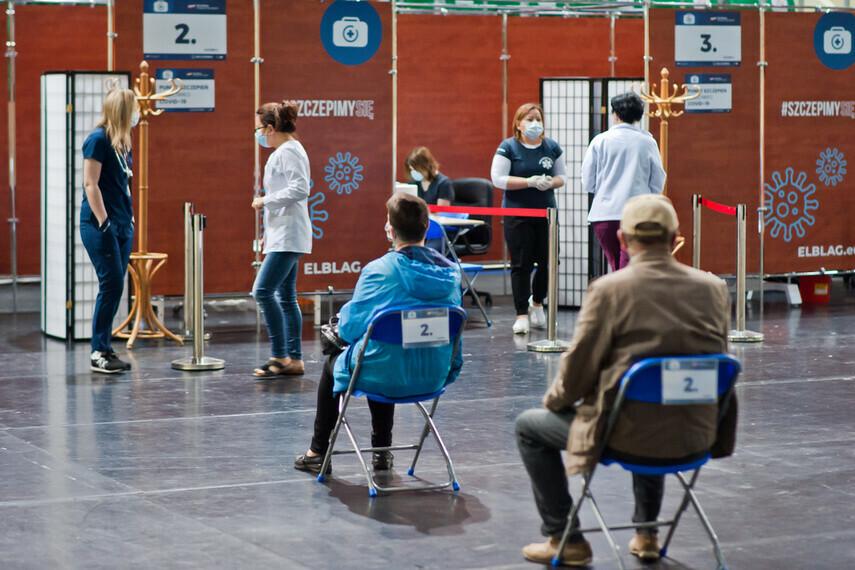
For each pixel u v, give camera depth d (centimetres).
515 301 1370
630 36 1847
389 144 1450
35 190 1559
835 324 1441
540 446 581
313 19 1402
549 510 588
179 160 1366
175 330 1394
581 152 1539
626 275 539
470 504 696
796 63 1531
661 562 594
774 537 633
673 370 524
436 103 1770
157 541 624
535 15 1800
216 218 1385
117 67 1337
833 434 872
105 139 1084
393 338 688
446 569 582
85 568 580
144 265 1299
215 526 651
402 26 1742
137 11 1337
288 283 1101
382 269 697
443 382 720
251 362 1185
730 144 1499
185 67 1356
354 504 696
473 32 1775
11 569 577
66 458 803
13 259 1527
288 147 1058
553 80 1543
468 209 1398
